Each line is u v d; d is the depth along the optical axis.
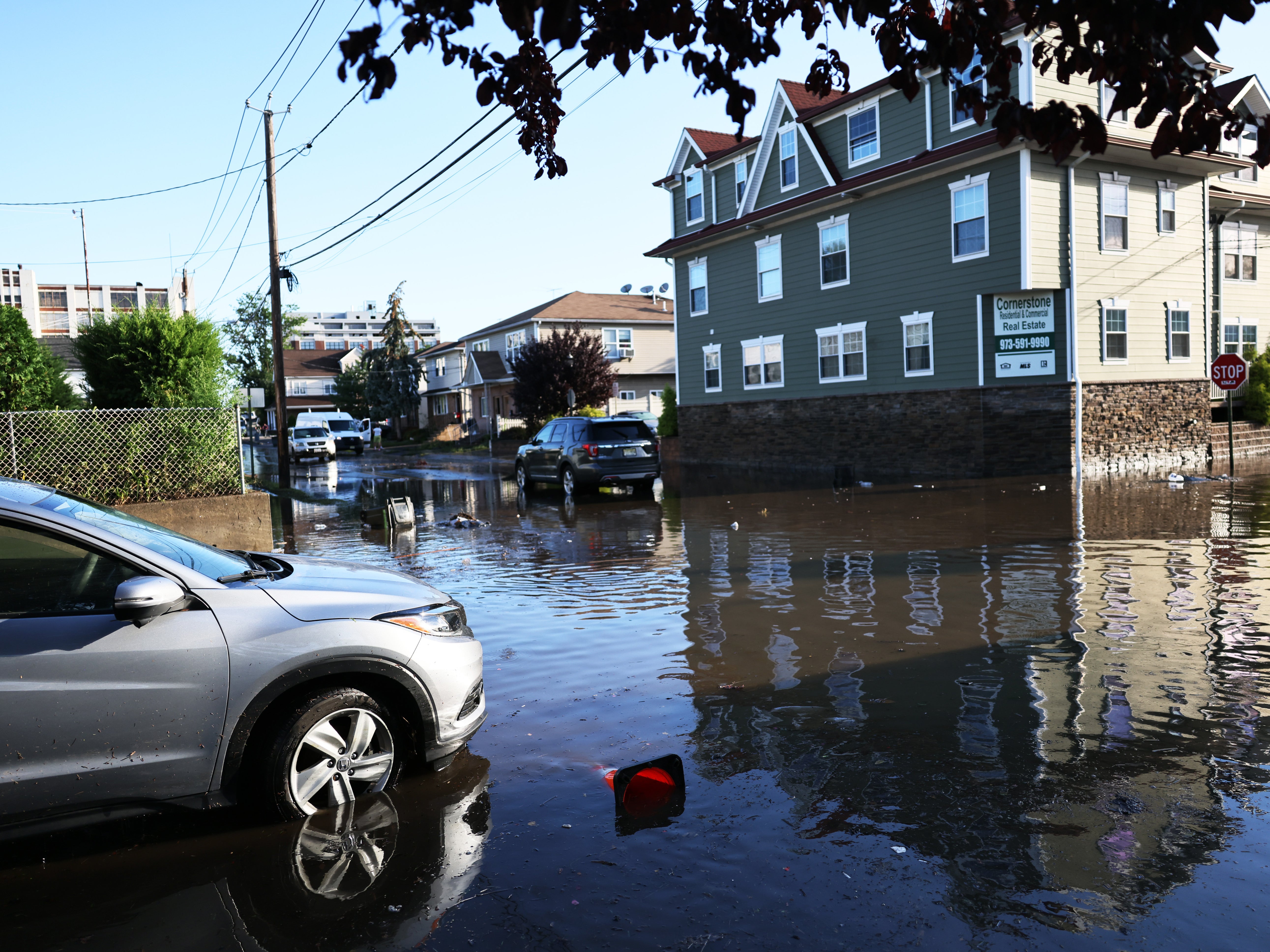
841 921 3.11
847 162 24.34
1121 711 5.12
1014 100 3.43
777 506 16.52
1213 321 25.48
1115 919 3.06
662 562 11.00
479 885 3.44
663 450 33.56
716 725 5.14
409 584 4.73
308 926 3.20
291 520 17.95
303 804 4.06
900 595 8.47
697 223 30.92
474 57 3.59
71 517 3.91
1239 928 2.99
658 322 50.84
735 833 3.79
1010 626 7.15
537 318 47.78
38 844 3.95
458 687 4.44
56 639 3.65
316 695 4.07
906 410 22.75
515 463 29.03
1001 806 3.95
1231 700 5.25
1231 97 24.41
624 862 3.58
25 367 13.87
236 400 15.50
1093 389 20.33
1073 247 19.94
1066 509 14.30
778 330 27.02
